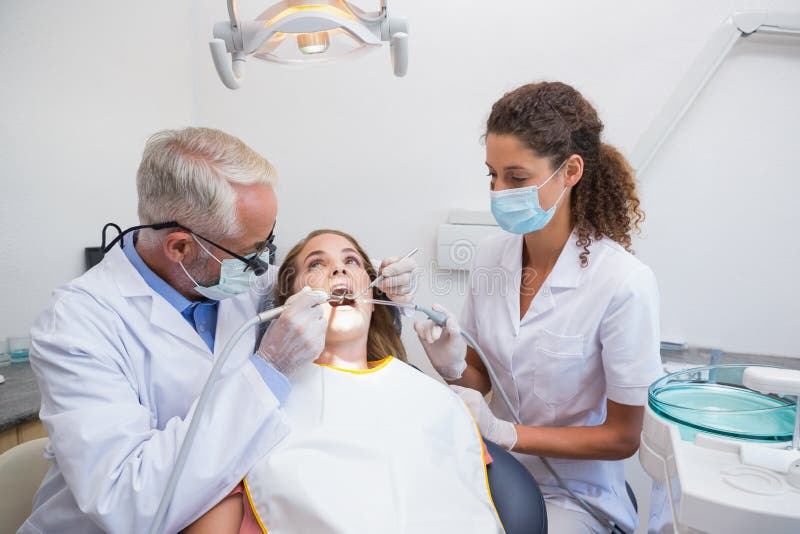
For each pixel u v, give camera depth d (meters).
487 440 1.28
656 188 2.08
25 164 1.88
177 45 2.44
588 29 2.07
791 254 2.00
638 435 1.29
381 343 1.43
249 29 1.07
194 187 1.05
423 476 1.06
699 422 0.89
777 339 2.05
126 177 2.25
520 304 1.46
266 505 0.98
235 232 1.10
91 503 0.91
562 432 1.30
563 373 1.35
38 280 1.95
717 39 1.89
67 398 0.99
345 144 2.40
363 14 1.09
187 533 0.99
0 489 1.15
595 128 1.29
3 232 1.83
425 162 2.33
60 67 1.96
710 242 2.06
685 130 2.02
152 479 0.92
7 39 1.80
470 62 2.21
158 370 1.12
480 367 1.60
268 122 2.46
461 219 2.24
